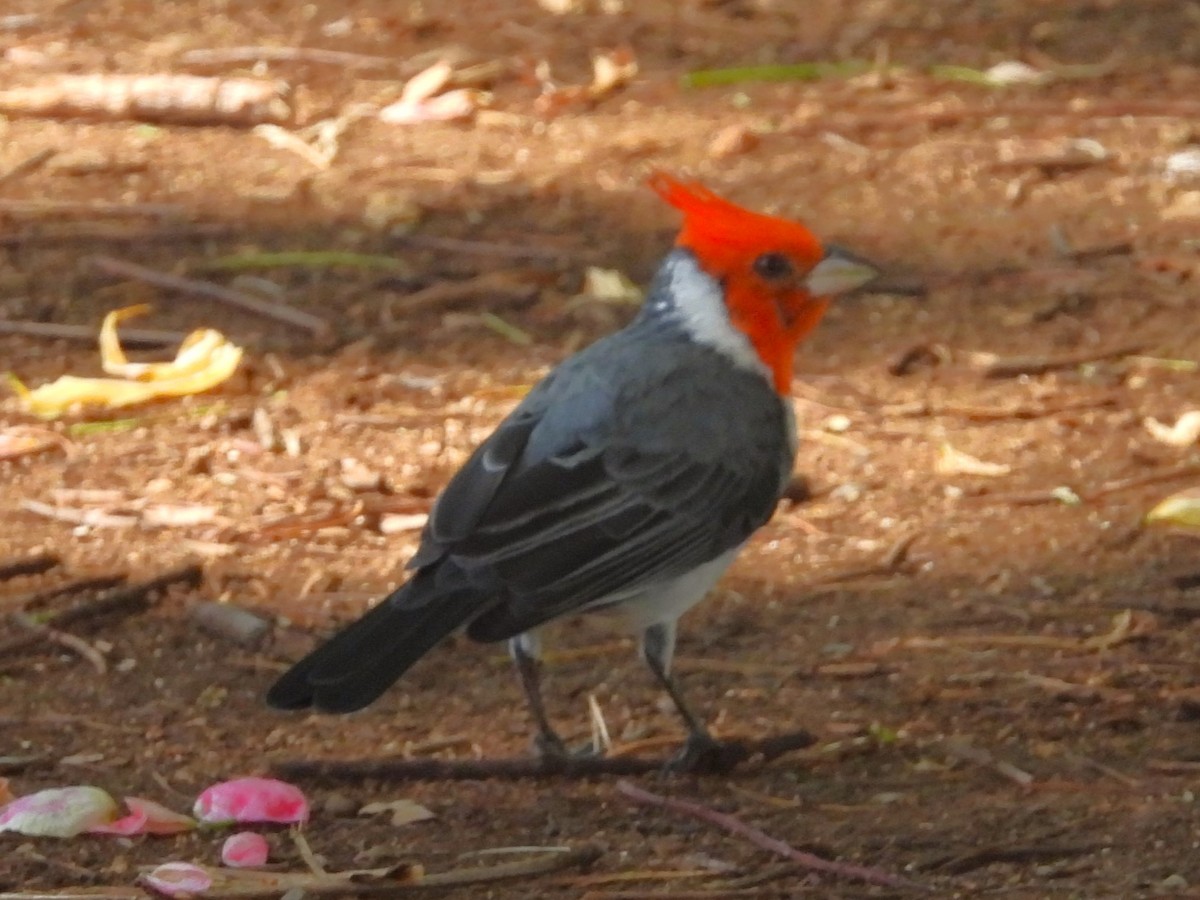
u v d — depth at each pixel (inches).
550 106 713.6
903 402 526.0
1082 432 509.4
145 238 617.6
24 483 482.6
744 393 374.3
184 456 496.1
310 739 375.9
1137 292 583.5
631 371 367.9
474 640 333.4
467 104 706.8
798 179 660.1
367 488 478.0
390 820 343.6
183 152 683.4
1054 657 406.3
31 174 663.1
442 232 625.3
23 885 315.6
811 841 333.7
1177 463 490.3
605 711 389.7
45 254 608.4
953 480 485.4
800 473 486.6
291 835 335.9
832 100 721.0
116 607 423.8
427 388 532.1
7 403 522.9
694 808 344.8
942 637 415.5
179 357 534.3
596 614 360.8
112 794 350.3
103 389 520.7
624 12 805.9
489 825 342.0
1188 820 340.5
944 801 351.3
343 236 622.2
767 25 797.2
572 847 331.0
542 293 587.2
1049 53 766.5
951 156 673.6
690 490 361.4
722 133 686.5
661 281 388.2
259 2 813.2
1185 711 382.0
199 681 398.0
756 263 377.7
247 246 615.2
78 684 395.9
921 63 754.8
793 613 428.5
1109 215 633.0
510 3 814.5
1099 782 357.1
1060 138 687.7
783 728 379.2
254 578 439.8
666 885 319.9
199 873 313.0
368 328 566.9
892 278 593.3
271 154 682.8
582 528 349.4
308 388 531.8
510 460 352.5
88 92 705.0
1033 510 470.6
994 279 592.7
